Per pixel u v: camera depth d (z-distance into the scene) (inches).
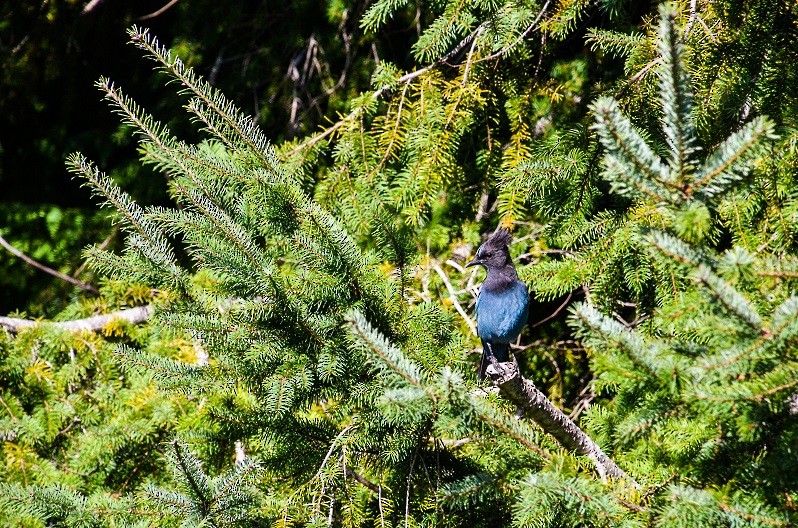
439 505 283.4
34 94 686.5
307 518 291.4
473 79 439.2
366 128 461.1
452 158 442.3
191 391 298.4
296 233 289.0
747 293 234.5
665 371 211.6
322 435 308.3
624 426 224.2
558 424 290.4
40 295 618.2
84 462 397.1
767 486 223.8
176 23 632.4
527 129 443.8
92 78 710.5
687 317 219.6
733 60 347.6
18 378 432.8
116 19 688.4
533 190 376.2
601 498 225.3
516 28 409.1
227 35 635.5
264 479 306.2
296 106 605.6
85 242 637.3
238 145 307.6
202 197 300.0
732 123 351.6
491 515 294.4
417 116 438.6
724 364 200.5
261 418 305.3
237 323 284.2
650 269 349.7
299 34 616.7
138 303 518.6
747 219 340.2
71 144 700.7
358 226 422.6
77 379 438.0
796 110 328.8
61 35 670.5
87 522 295.1
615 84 392.5
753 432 211.5
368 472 334.3
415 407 234.1
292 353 284.4
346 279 289.0
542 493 224.7
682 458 247.6
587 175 364.5
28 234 639.1
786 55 341.1
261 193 291.7
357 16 599.8
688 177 202.7
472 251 504.7
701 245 207.6
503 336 438.3
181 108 631.8
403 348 294.8
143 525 284.2
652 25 396.2
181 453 288.4
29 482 392.5
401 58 595.2
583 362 520.4
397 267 312.8
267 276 275.3
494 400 290.2
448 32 409.1
